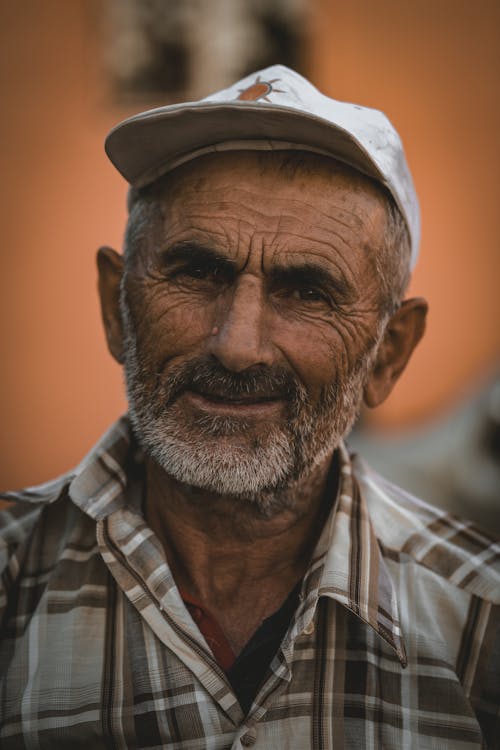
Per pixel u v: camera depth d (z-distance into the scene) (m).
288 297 1.33
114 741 1.28
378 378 1.54
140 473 1.56
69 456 4.95
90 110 4.86
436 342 4.72
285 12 4.65
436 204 4.71
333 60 4.70
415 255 1.54
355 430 4.46
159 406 1.35
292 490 1.40
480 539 1.54
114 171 4.87
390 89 4.70
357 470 1.64
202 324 1.32
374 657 1.36
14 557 1.45
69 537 1.46
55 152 4.89
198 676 1.30
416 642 1.38
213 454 1.32
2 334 4.93
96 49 4.81
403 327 1.54
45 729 1.29
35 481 4.94
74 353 4.94
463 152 4.69
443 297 4.72
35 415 4.95
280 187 1.29
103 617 1.37
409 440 4.07
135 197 1.46
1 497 1.50
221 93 1.40
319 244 1.29
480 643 1.39
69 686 1.31
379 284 1.38
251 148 1.30
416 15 4.67
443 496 3.59
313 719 1.31
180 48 4.72
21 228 4.92
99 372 4.93
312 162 1.30
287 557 1.46
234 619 1.45
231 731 1.29
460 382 4.68
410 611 1.42
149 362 1.37
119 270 1.53
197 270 1.34
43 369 4.95
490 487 3.47
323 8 4.68
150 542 1.40
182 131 1.30
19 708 1.31
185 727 1.28
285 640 1.33
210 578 1.45
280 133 1.28
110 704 1.30
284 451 1.34
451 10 4.66
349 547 1.42
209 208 1.30
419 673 1.35
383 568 1.44
